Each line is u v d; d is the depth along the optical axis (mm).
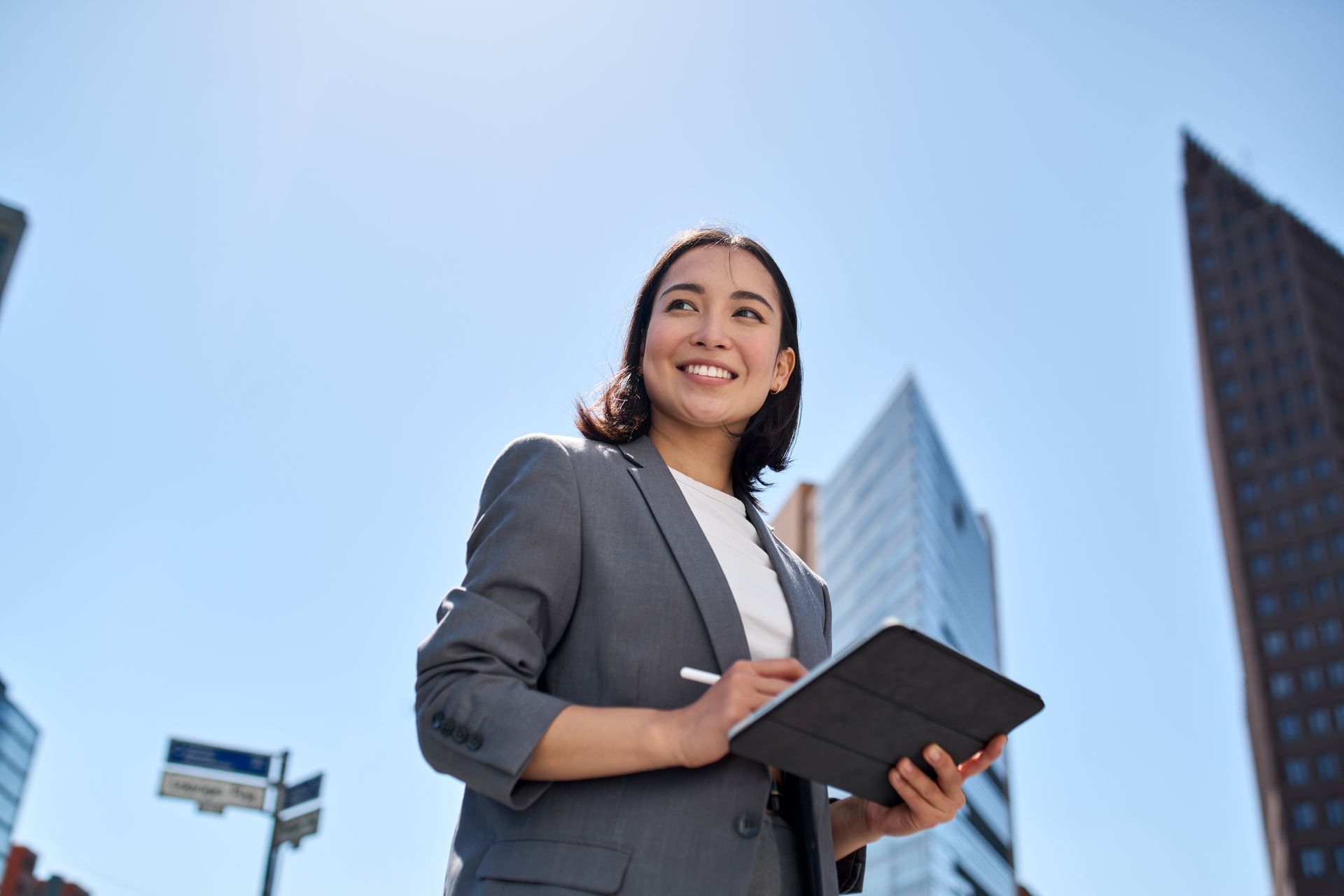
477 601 1952
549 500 2059
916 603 68250
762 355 2453
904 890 61000
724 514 2393
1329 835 99438
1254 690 109375
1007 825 81812
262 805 11094
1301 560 110438
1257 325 123062
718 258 2541
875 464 84250
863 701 1655
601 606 2014
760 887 1868
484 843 1923
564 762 1784
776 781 2008
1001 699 1781
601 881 1743
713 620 2010
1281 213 126750
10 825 91812
